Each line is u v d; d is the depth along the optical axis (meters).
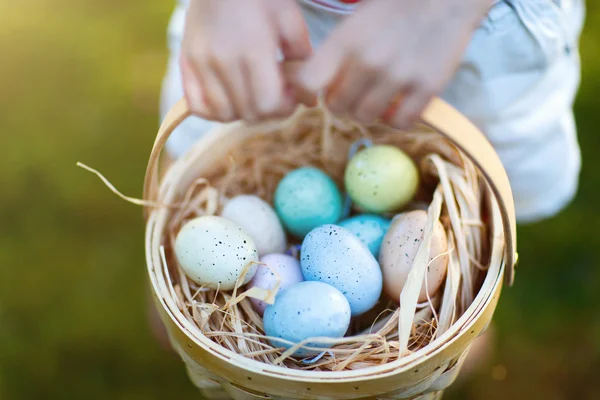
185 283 0.50
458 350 0.44
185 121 0.61
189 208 0.53
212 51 0.44
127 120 0.84
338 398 0.43
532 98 0.56
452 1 0.43
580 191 0.76
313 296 0.47
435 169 0.53
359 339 0.46
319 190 0.54
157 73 0.88
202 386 0.49
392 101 0.44
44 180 0.80
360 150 0.57
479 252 0.50
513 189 0.61
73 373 0.69
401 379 0.43
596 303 0.71
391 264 0.50
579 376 0.68
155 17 0.93
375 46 0.43
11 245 0.76
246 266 0.49
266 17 0.44
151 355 0.70
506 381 0.68
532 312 0.71
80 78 0.87
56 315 0.72
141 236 0.77
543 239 0.74
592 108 0.79
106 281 0.74
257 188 0.58
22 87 0.87
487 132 0.57
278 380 0.42
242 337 0.47
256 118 0.45
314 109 0.56
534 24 0.52
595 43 0.83
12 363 0.69
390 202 0.54
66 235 0.77
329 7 0.53
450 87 0.55
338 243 0.50
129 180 0.80
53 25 0.92
